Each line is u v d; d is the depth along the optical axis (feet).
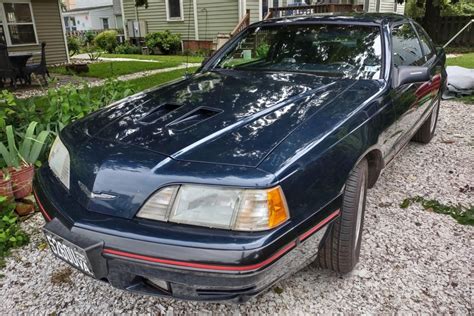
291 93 8.05
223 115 7.03
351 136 6.95
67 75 35.17
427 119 13.75
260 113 7.04
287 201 5.53
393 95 8.72
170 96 8.34
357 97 7.90
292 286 7.66
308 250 6.19
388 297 7.34
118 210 5.69
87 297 7.57
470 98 21.48
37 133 12.14
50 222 6.16
